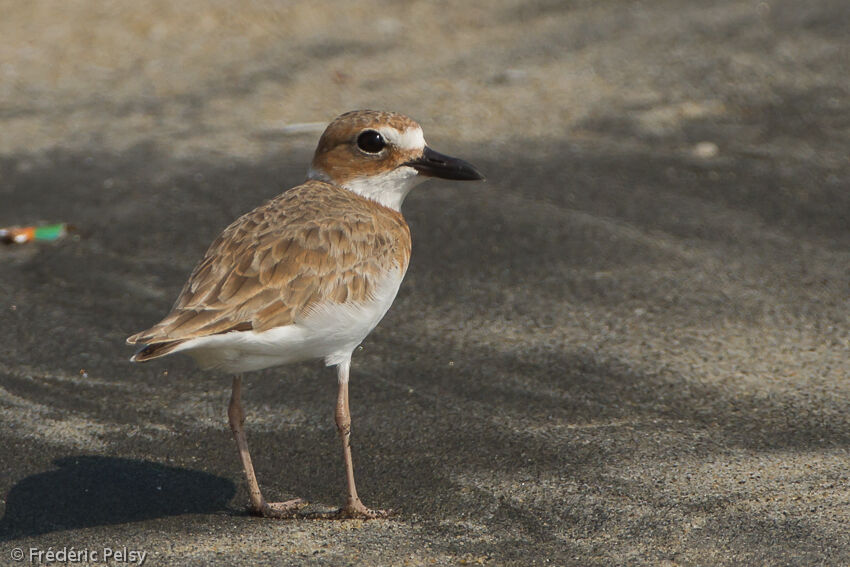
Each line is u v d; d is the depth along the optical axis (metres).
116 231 14.16
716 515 8.22
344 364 8.47
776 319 11.73
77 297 12.58
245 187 15.16
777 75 18.16
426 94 18.52
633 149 16.16
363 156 9.16
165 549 7.94
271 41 21.53
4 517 8.42
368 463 9.27
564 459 9.18
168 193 15.15
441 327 11.75
